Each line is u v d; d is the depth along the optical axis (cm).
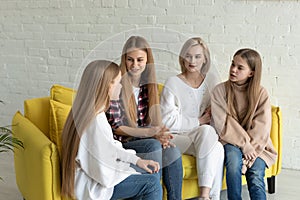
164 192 211
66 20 317
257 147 225
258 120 229
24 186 216
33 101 231
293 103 279
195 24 286
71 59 322
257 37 276
